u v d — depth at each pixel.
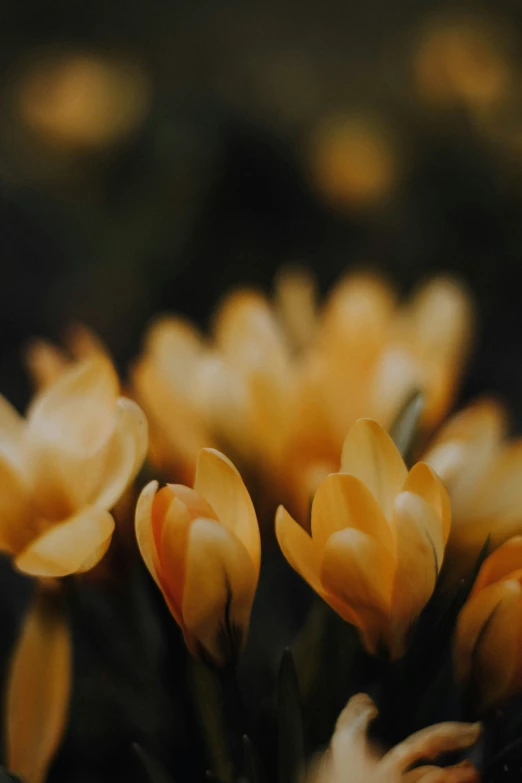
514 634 0.41
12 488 0.42
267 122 1.00
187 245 0.98
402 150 0.99
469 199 0.97
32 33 1.39
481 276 0.97
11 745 0.43
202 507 0.41
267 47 1.30
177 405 0.44
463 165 0.98
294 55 1.21
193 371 0.45
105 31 1.37
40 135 1.00
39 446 0.43
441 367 0.46
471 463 0.43
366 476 0.41
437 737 0.40
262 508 0.44
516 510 0.43
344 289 0.47
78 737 0.46
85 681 0.46
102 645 0.44
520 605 0.41
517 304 0.96
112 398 0.43
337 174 0.97
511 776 0.41
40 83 1.06
